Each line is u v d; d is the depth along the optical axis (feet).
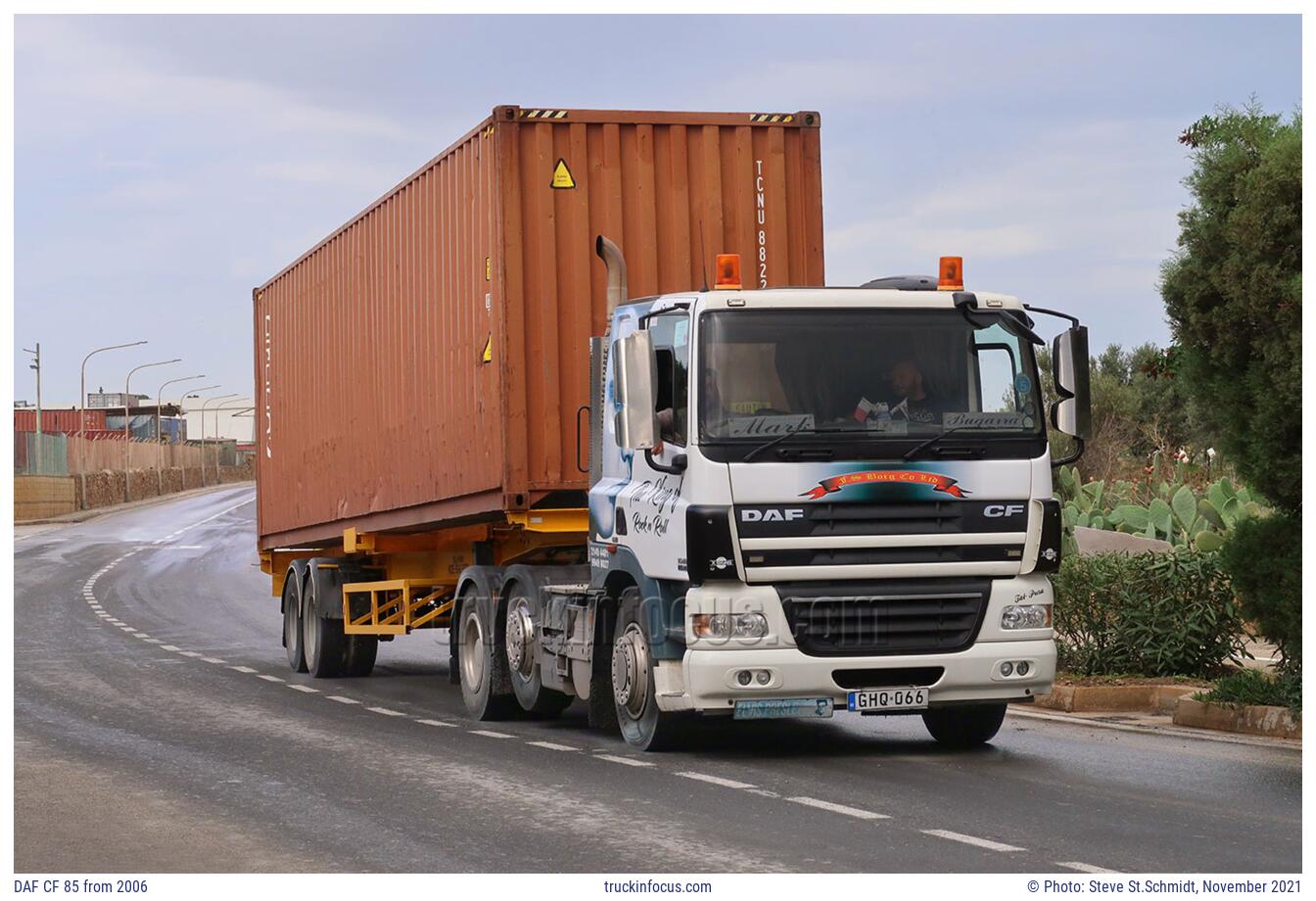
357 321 56.39
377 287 54.13
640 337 33.76
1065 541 60.13
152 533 199.52
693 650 33.81
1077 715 42.83
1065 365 35.22
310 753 38.11
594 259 42.73
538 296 42.27
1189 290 36.47
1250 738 37.60
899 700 34.19
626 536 36.86
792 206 44.62
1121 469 96.27
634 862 24.86
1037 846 25.55
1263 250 34.83
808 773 33.60
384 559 59.31
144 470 312.50
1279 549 36.70
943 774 33.30
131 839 27.78
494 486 42.65
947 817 28.14
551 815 28.96
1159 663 45.21
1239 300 35.09
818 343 34.30
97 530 207.72
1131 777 32.48
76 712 47.75
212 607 101.81
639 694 37.14
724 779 32.86
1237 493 62.85
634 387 33.65
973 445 34.53
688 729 37.81
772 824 27.73
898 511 33.99
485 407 43.57
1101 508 68.23
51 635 81.61
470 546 50.19
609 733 41.39
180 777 34.60
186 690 54.54
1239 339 35.86
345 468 57.98
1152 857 24.75
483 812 29.48
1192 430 93.61
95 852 26.76
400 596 55.16
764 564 33.50
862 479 33.83
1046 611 35.01
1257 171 34.81
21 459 236.02
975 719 37.47
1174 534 63.87
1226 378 36.50
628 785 32.14
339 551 63.98
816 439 33.78
